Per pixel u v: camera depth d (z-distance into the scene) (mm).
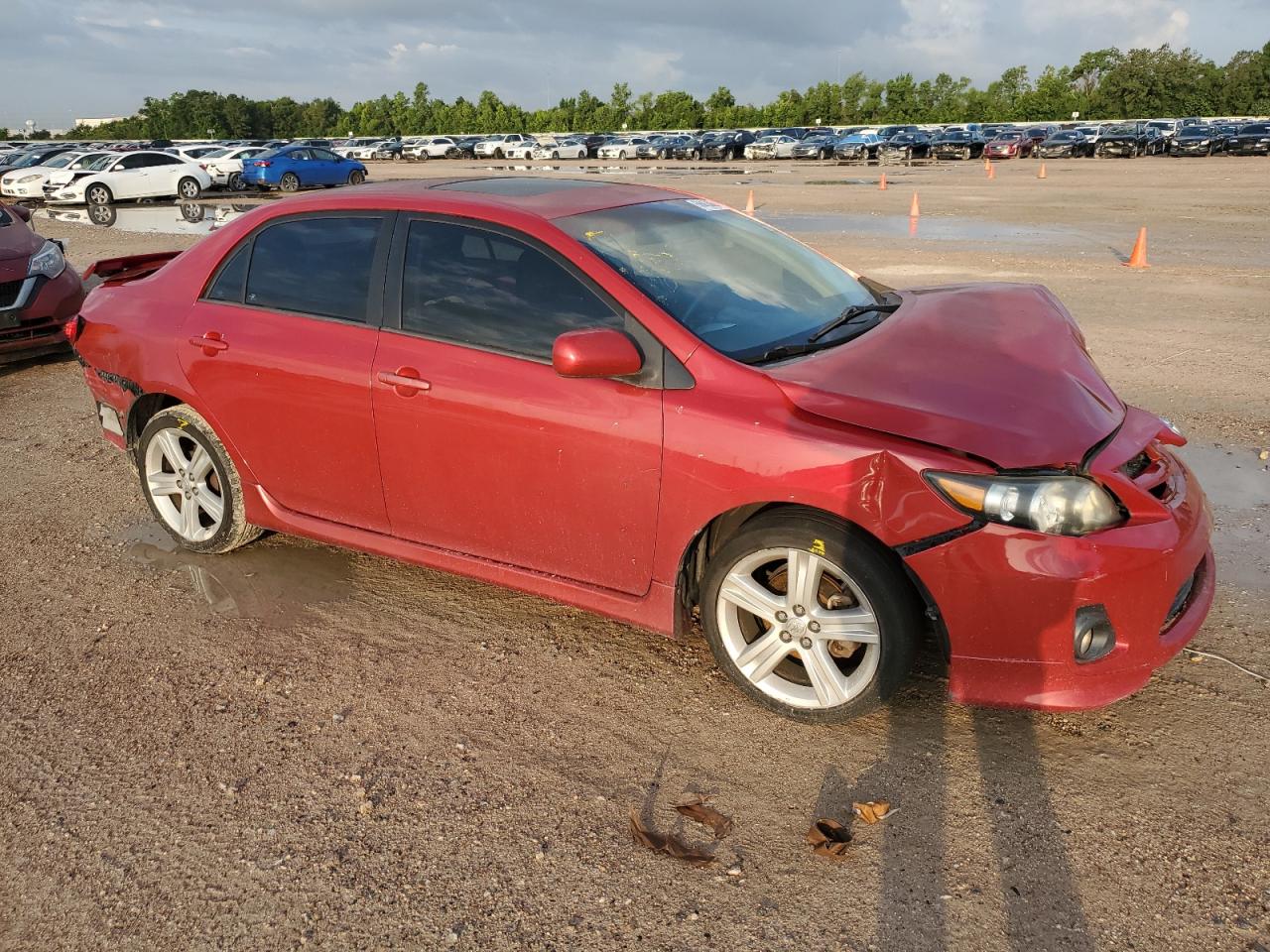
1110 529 2746
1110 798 2820
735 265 3705
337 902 2557
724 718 3281
